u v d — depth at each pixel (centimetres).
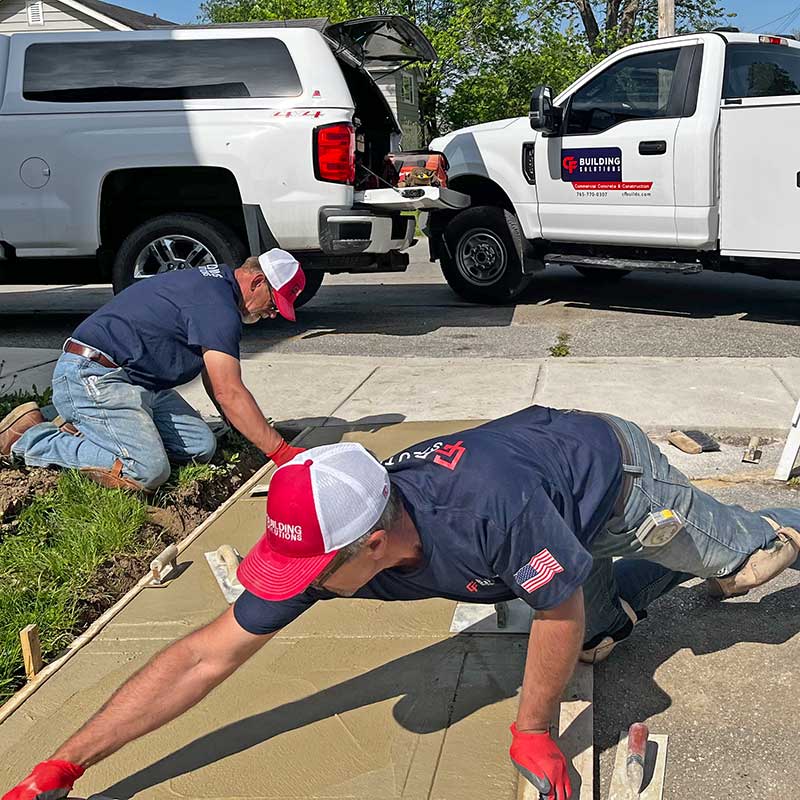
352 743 255
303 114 681
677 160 734
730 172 723
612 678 284
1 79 713
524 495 199
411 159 858
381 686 280
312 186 686
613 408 534
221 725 266
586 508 220
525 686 217
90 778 246
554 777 218
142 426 397
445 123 2341
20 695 285
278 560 189
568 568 199
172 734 263
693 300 902
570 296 944
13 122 710
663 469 244
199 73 696
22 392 562
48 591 332
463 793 233
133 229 750
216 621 208
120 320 395
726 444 493
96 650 310
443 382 602
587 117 788
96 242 721
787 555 273
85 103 705
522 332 763
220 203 731
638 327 773
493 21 2209
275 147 684
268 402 575
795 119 683
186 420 434
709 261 762
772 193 705
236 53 695
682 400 545
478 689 275
